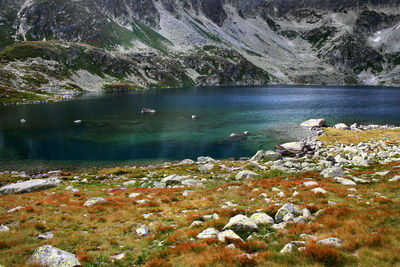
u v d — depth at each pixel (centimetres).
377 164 2769
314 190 1733
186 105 10981
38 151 4506
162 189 2308
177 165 3628
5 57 16400
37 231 1322
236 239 1030
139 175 3016
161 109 9738
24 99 11488
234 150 4688
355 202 1436
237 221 1183
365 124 6906
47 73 17062
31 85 14338
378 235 918
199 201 1823
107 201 1845
